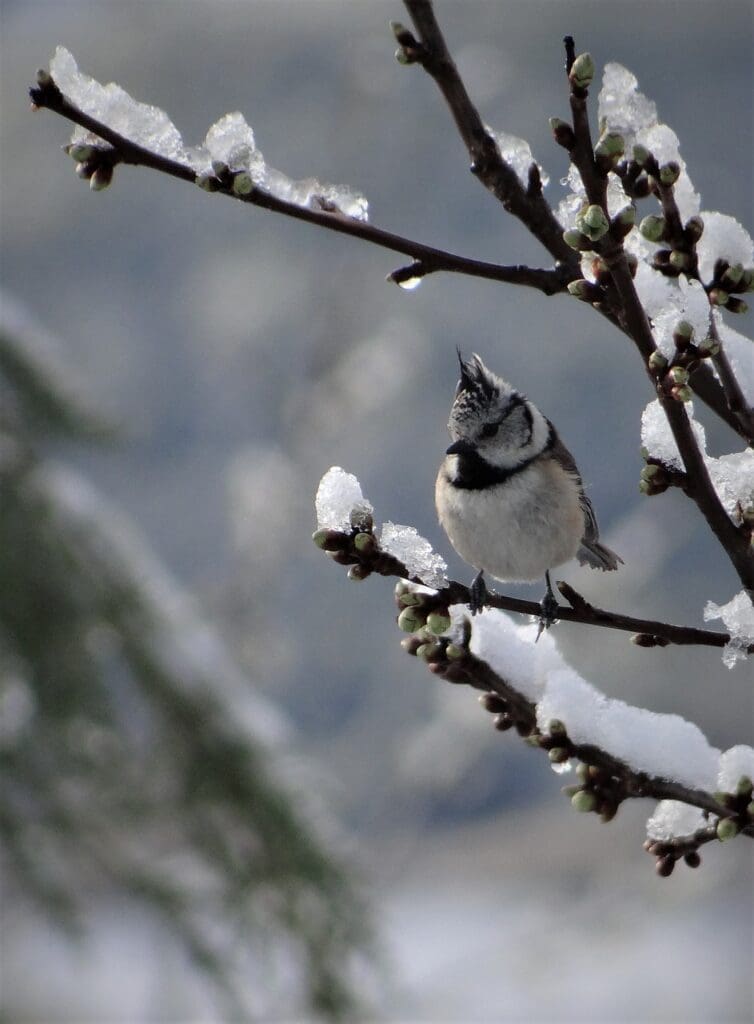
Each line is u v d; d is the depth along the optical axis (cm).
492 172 393
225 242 2320
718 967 1670
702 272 379
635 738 393
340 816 964
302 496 1379
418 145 1577
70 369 966
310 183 402
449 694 1301
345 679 1734
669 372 359
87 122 373
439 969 1346
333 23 2378
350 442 1567
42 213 2892
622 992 1572
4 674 897
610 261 353
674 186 381
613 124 361
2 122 2936
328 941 909
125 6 2795
